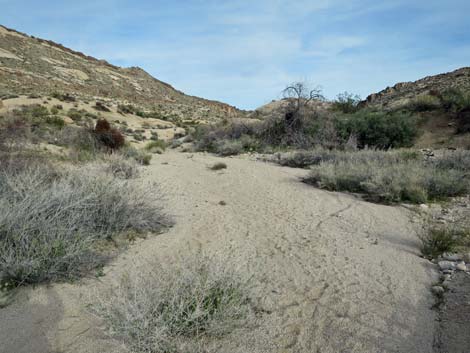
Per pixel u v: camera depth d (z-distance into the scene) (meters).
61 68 83.19
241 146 18.66
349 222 6.70
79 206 5.42
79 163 10.92
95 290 4.08
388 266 4.80
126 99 77.69
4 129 11.84
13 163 7.49
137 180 9.74
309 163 13.85
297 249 5.38
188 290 3.34
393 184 8.61
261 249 5.38
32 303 3.83
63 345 3.20
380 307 3.83
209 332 3.14
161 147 22.73
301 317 3.65
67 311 3.69
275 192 9.15
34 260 4.20
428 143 18.72
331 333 3.41
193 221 6.67
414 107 23.84
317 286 4.27
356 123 19.45
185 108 86.69
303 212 7.36
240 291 3.54
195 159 15.57
